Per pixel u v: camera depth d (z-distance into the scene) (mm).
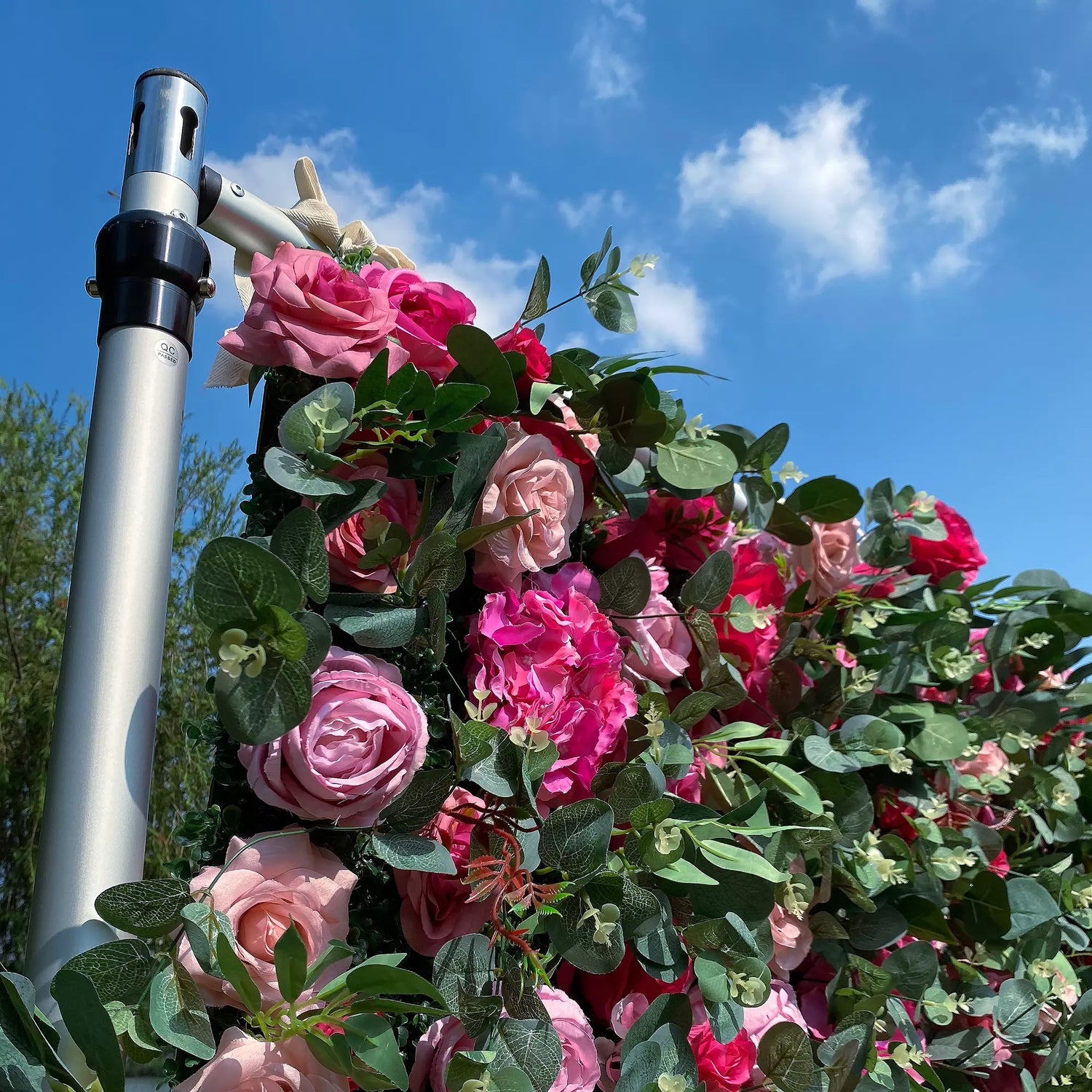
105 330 633
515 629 677
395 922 628
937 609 1186
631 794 668
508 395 705
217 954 468
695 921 692
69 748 540
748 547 946
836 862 884
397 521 671
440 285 757
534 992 573
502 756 603
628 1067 604
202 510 5828
